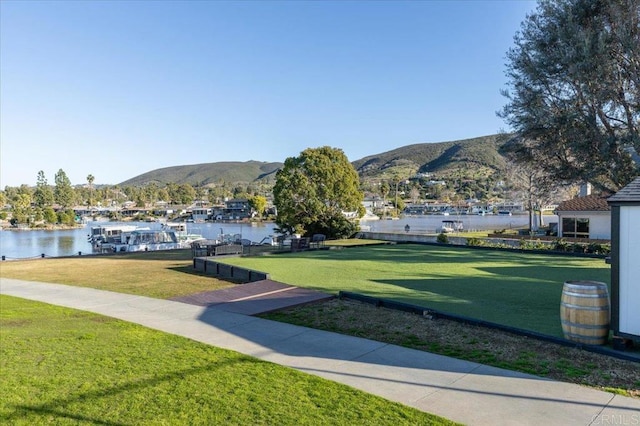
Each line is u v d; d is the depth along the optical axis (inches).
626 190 230.5
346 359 233.3
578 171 624.7
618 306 225.9
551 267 555.2
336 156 1207.6
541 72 612.4
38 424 164.6
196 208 5049.2
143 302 401.4
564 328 244.1
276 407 174.7
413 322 297.9
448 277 477.1
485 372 208.5
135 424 163.3
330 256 705.0
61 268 679.7
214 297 410.6
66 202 4977.9
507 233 1354.6
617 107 595.8
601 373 202.5
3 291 487.8
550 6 620.1
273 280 474.9
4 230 3262.8
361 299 362.3
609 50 559.8
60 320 339.6
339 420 162.7
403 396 184.2
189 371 217.5
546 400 177.3
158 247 1427.2
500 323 287.4
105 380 207.0
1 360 239.1
